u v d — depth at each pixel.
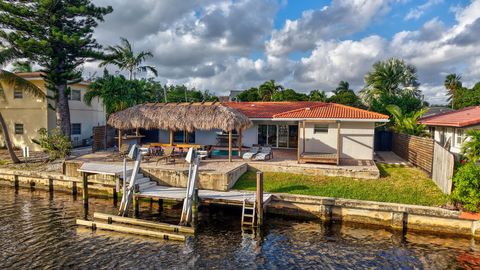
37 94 24.81
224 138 26.30
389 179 16.78
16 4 25.05
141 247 11.78
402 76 44.19
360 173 17.12
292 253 11.34
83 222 13.92
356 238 12.68
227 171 16.83
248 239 12.57
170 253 11.30
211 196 14.95
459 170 13.23
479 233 12.55
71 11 25.03
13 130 29.23
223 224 14.19
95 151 25.42
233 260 10.79
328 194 15.30
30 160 23.69
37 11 24.67
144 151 21.33
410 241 12.41
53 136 22.95
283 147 26.36
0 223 14.09
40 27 24.98
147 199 17.19
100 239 12.49
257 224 13.77
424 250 11.62
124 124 21.41
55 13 25.27
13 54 24.83
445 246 11.98
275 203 15.25
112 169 16.81
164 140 29.00
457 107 48.75
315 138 22.48
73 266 10.29
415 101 34.50
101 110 35.62
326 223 14.31
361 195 15.04
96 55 27.23
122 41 39.69
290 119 20.75
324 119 20.12
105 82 27.70
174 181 17.31
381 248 11.78
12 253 11.16
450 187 13.56
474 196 12.50
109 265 10.38
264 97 65.25
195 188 14.28
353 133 21.69
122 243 12.12
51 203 17.23
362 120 19.92
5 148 29.50
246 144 26.41
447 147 22.67
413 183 16.12
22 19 24.62
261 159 20.72
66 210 16.05
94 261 10.64
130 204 16.62
